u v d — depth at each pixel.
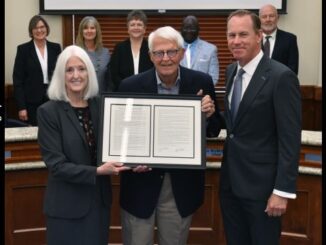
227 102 2.59
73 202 2.44
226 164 2.61
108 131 2.48
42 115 2.42
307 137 3.29
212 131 2.75
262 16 4.75
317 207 3.35
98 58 4.80
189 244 3.53
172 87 2.65
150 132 2.50
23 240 3.47
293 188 2.38
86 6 5.98
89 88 2.46
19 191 3.44
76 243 2.46
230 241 2.68
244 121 2.46
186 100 2.54
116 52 4.61
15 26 6.03
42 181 3.47
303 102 5.98
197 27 4.80
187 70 2.67
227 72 2.68
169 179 2.63
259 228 2.51
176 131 2.51
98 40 4.84
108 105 2.50
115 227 3.53
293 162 2.36
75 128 2.42
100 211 2.50
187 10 5.95
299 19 5.98
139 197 2.63
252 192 2.46
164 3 5.94
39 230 3.50
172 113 2.52
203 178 2.71
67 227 2.45
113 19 6.08
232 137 2.52
